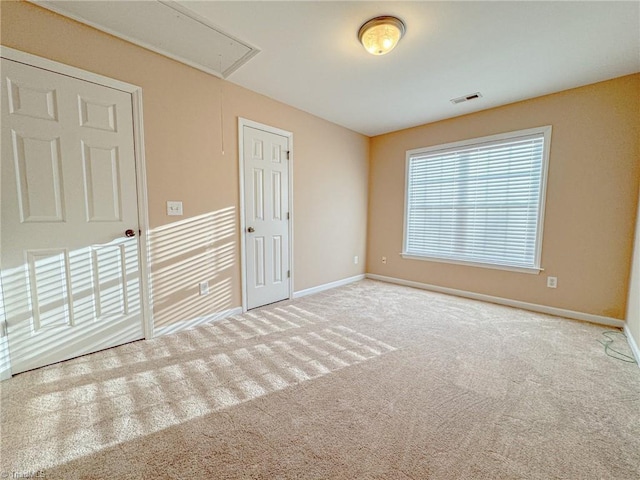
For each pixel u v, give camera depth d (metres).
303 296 3.56
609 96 2.56
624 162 2.52
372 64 2.35
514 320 2.75
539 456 1.18
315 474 1.08
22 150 1.67
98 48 1.89
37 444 1.21
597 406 1.50
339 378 1.74
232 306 2.82
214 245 2.63
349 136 4.10
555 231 2.89
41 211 1.75
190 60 2.30
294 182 3.37
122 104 2.01
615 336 2.38
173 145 2.30
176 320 2.40
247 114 2.82
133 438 1.25
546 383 1.70
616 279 2.59
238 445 1.22
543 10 1.71
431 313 2.94
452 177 3.65
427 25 1.86
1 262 1.65
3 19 1.56
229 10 1.73
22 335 1.73
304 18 1.80
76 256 1.89
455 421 1.38
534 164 3.01
